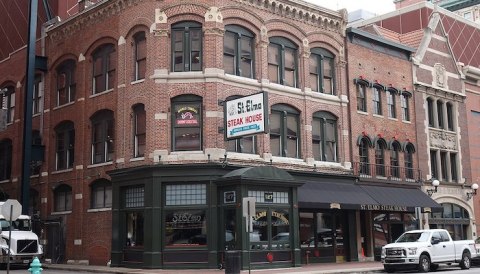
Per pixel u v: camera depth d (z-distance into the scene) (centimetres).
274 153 2788
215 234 2455
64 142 3250
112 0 2900
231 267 2067
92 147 3028
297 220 2602
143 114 2689
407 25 4350
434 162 3738
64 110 3244
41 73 3475
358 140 3194
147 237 2480
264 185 2486
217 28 2603
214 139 2527
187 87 2566
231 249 2436
